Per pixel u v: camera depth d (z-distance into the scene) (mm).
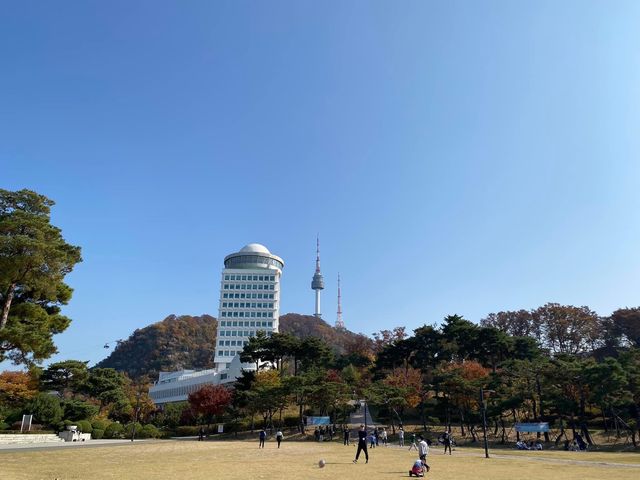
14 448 46312
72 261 44031
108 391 94938
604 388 58750
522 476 26641
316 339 103438
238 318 173625
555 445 60844
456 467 32156
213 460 34969
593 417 75438
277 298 178875
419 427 82000
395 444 65375
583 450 55000
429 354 100875
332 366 119750
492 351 96375
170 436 91438
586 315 117375
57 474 24422
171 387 161125
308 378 79938
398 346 100375
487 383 72188
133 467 28812
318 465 31797
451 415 86750
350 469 29656
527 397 70438
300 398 79250
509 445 62781
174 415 105938
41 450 43531
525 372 71625
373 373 105875
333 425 79500
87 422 78625
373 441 56781
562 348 120812
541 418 68688
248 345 103000
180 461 33688
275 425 88750
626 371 60500
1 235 39219
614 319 116375
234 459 36219
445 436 48844
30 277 41000
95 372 96812
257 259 191500
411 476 25922
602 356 115125
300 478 24625
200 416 100188
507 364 84250
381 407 83000
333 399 76312
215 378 142000
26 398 82875
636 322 111188
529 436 68938
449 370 84750
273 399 78625
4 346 38906
